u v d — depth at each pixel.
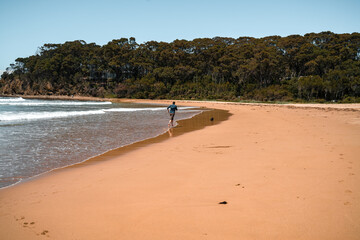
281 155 7.12
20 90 115.25
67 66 113.38
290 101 63.66
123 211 3.87
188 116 25.25
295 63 87.81
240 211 3.71
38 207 4.09
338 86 64.62
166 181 5.30
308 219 3.37
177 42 116.94
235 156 7.32
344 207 3.67
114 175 5.87
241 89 86.25
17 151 8.67
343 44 89.25
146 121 19.59
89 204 4.17
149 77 102.00
